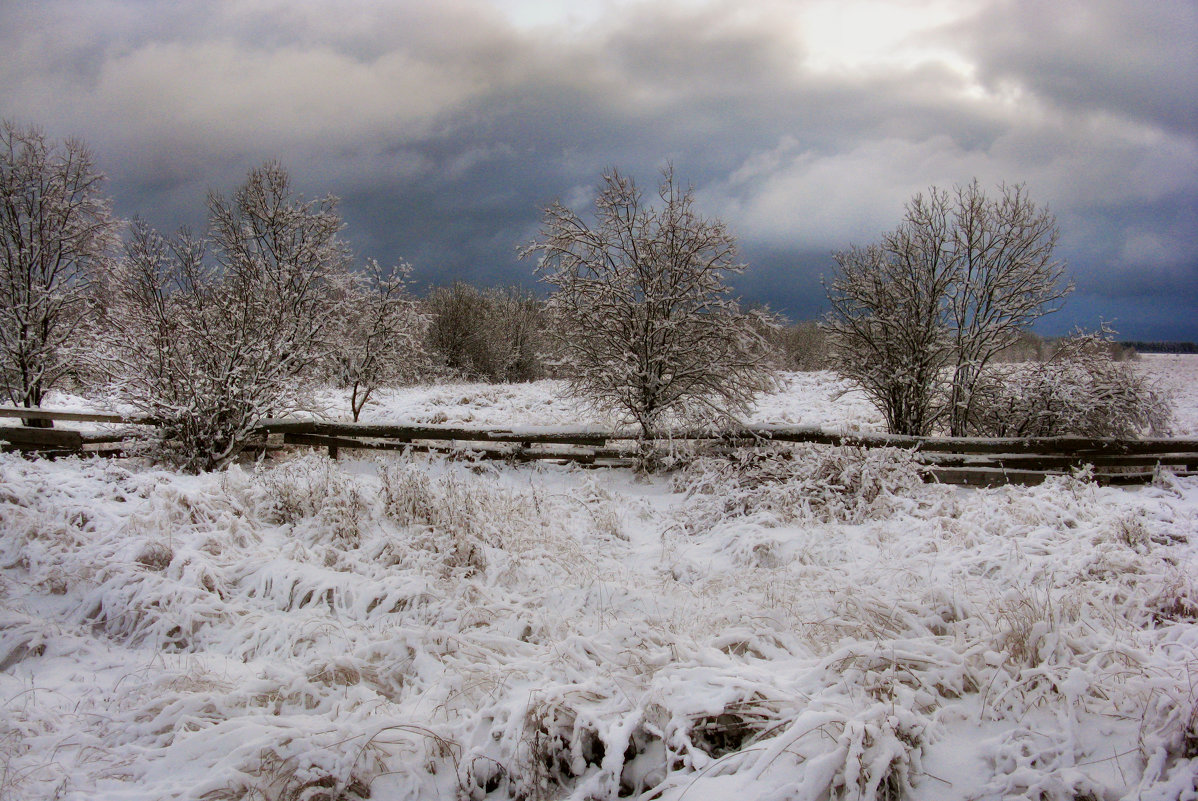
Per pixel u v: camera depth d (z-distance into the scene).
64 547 5.66
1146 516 6.84
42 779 3.16
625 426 10.82
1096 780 2.87
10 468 7.25
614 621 4.77
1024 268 10.20
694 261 10.38
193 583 5.34
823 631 4.30
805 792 2.81
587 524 7.57
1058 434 10.42
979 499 7.48
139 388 9.07
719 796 2.90
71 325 14.05
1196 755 2.95
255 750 3.18
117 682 4.07
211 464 9.28
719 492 8.37
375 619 5.02
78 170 14.48
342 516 6.65
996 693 3.46
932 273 10.36
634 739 3.37
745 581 5.68
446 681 3.88
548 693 3.45
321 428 10.80
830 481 8.35
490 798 3.27
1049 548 5.76
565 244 10.67
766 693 3.41
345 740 3.24
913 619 4.25
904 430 10.73
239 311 9.78
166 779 3.17
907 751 3.07
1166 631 3.99
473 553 6.07
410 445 10.67
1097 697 3.36
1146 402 10.46
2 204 13.41
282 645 4.62
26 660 4.39
